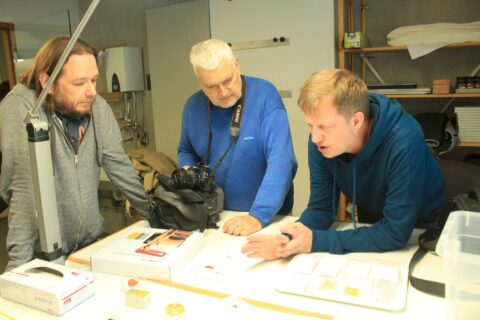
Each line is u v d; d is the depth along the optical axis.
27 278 0.96
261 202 1.38
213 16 3.10
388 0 2.98
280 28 2.85
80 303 0.94
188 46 3.37
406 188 1.10
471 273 0.73
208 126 1.63
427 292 0.91
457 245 0.79
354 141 1.15
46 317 0.90
